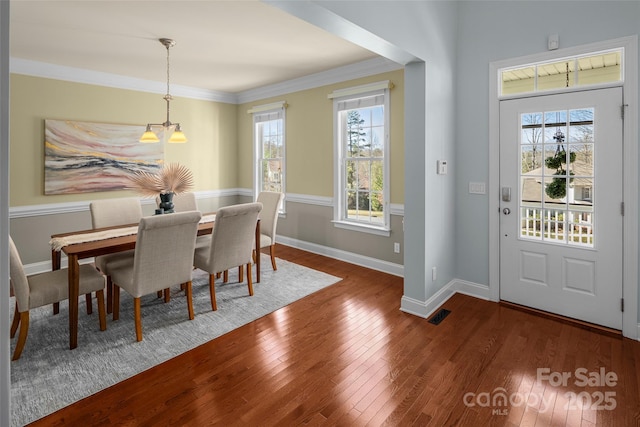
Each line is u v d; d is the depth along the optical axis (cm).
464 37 326
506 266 318
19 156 402
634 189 250
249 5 268
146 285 256
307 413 183
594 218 269
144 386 204
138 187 491
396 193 402
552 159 287
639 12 240
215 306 308
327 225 482
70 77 430
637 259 251
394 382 208
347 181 464
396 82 393
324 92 469
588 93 265
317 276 400
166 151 524
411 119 293
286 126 525
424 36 277
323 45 356
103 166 461
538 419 177
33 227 416
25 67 398
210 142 579
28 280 253
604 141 261
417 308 299
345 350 243
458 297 336
